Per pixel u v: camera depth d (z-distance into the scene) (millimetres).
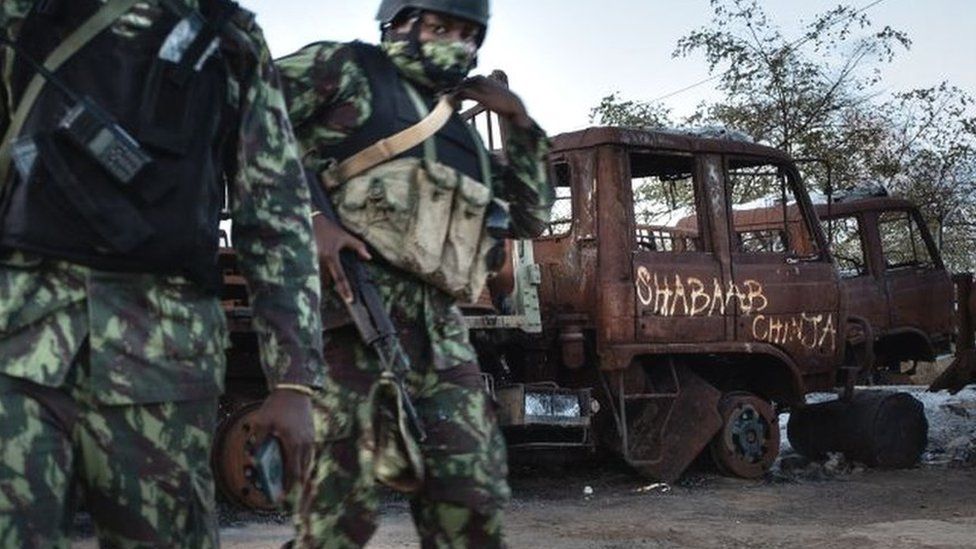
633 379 8945
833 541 6320
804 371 9609
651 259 8852
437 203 2926
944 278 14000
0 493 1876
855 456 9898
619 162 8828
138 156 1956
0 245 1963
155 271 1989
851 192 14234
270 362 2098
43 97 1990
